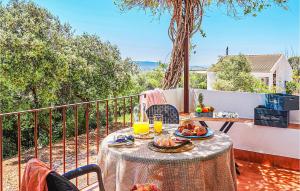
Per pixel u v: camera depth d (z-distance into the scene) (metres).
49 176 1.14
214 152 1.92
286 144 3.74
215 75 8.37
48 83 10.11
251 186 3.25
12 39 9.36
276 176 3.53
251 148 4.03
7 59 9.27
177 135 2.31
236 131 4.12
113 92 12.21
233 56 8.46
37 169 1.17
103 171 2.09
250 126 4.00
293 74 5.38
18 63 9.41
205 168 1.86
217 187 1.94
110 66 12.30
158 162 1.78
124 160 1.88
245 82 8.09
